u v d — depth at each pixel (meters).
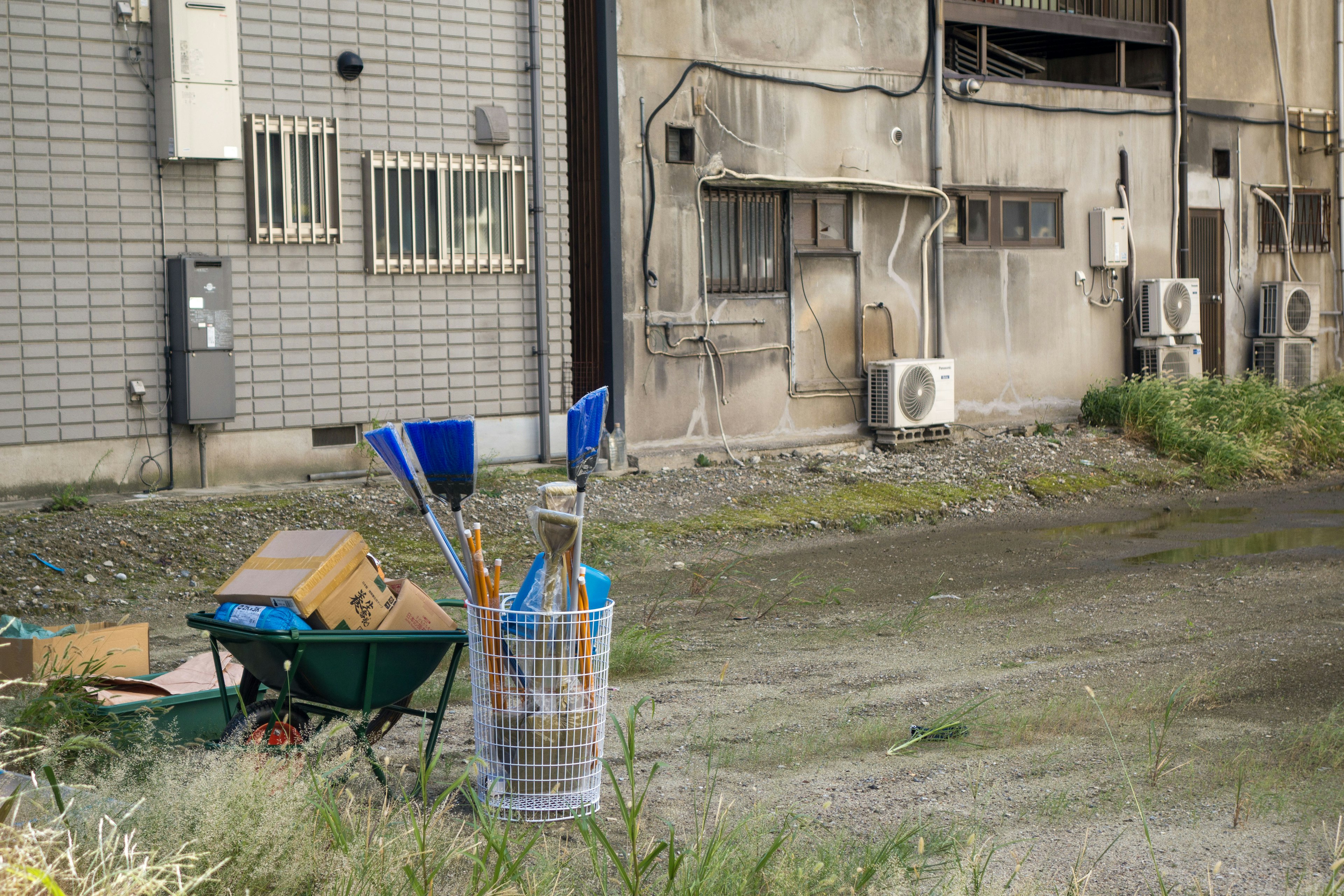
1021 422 17.78
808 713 6.35
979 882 3.92
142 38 11.66
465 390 13.54
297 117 12.44
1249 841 4.62
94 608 8.72
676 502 12.89
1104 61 19.80
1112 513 13.94
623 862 4.20
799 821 4.58
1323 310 21.77
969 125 16.98
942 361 16.22
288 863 3.58
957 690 6.81
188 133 11.59
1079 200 18.25
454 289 13.41
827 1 15.56
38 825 3.33
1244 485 15.94
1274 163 20.94
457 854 3.85
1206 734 5.98
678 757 5.63
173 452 12.02
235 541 10.43
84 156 11.48
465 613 8.43
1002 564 10.98
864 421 16.25
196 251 12.05
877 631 8.37
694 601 9.35
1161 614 8.83
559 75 13.83
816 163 15.60
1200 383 17.95
